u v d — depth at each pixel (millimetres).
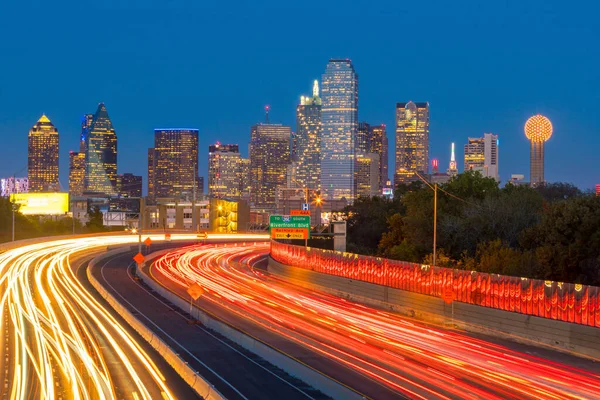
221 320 53938
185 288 77000
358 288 67688
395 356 39969
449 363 38094
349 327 51000
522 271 60281
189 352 41875
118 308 57656
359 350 41812
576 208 58781
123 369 36531
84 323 51562
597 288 41656
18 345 42844
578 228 58312
